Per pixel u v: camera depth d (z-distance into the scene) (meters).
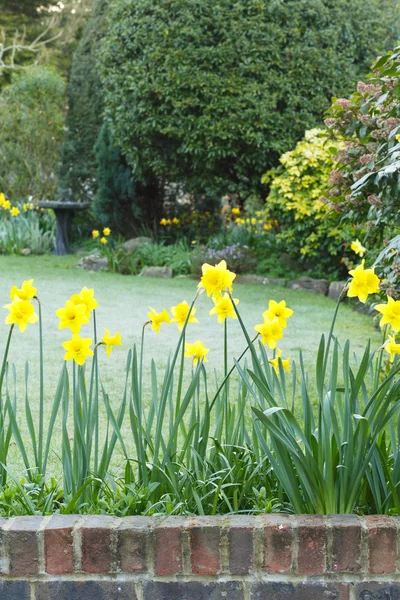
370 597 1.93
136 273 10.95
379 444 2.26
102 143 12.67
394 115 3.37
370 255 6.71
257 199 11.99
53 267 11.20
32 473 2.35
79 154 14.08
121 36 10.82
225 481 2.29
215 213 13.43
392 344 2.11
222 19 10.07
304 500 2.16
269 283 10.04
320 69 10.23
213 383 4.68
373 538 1.92
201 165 11.00
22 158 15.37
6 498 2.20
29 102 15.34
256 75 10.16
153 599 1.94
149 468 2.29
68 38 23.86
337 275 9.80
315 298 8.85
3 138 15.41
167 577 1.95
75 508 2.15
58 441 3.50
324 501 2.06
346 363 2.12
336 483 2.07
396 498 2.09
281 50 10.20
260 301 8.43
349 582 1.93
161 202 13.40
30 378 4.68
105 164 12.73
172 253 11.27
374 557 1.92
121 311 7.46
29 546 1.95
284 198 9.66
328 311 7.75
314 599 1.93
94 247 13.10
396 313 2.09
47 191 15.64
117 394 4.37
